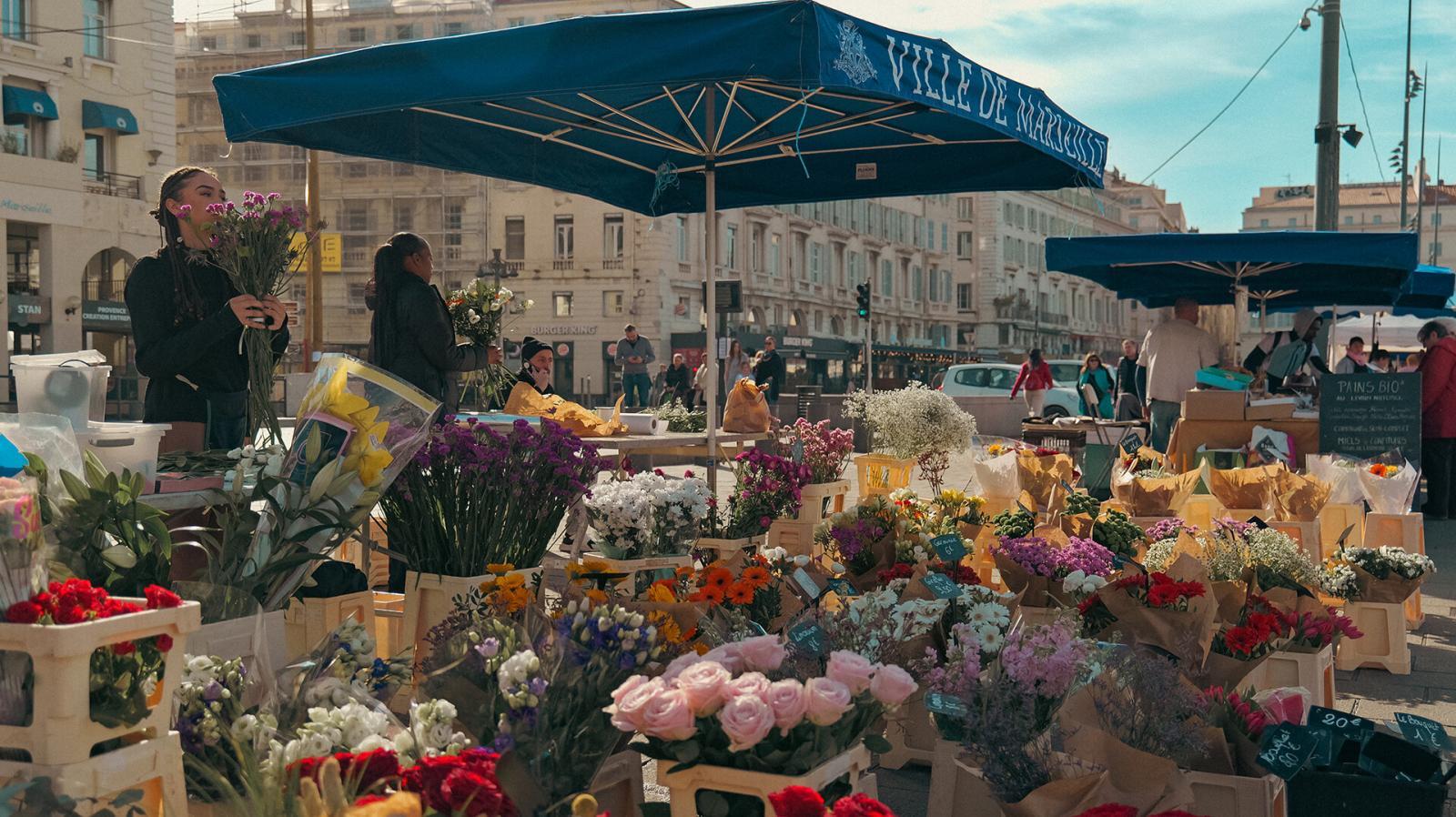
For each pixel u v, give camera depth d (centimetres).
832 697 256
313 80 475
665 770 264
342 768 210
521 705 253
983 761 311
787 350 5528
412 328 534
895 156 704
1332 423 1023
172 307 437
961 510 639
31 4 3238
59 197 3294
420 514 431
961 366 2852
